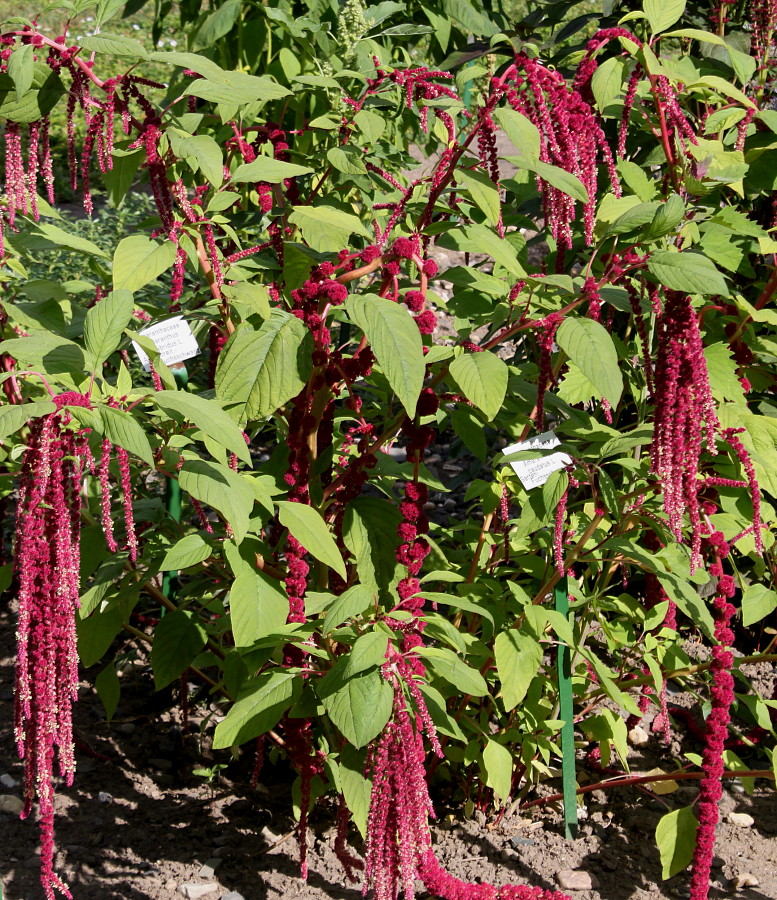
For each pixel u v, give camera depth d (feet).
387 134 13.65
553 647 10.81
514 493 10.31
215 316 10.03
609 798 10.86
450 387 10.25
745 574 11.81
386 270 9.46
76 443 8.99
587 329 9.23
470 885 9.61
